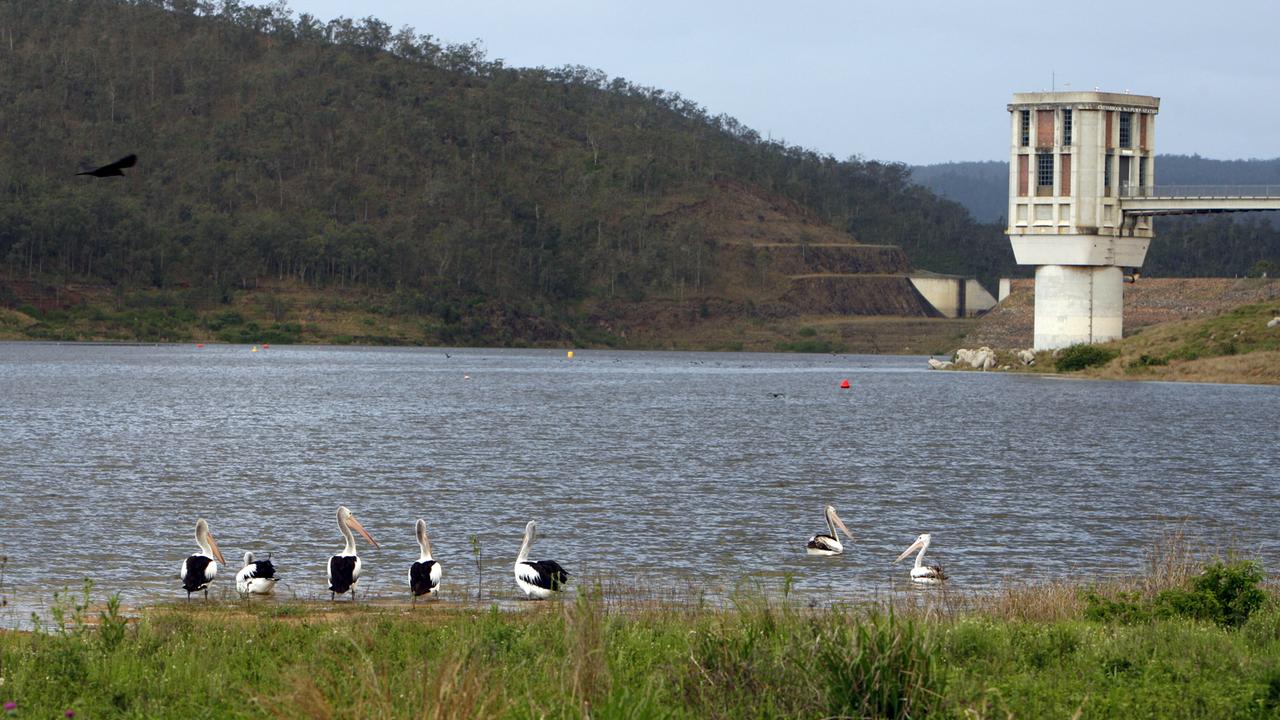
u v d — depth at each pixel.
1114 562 31.22
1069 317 159.12
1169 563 26.55
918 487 46.94
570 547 32.75
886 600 24.39
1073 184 155.38
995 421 82.88
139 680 14.86
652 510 39.91
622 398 105.69
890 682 12.52
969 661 15.73
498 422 77.56
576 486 45.97
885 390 124.12
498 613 19.56
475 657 14.16
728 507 40.81
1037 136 157.38
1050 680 14.76
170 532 34.34
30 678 14.77
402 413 83.94
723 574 28.86
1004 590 26.17
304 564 29.86
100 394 97.25
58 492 42.19
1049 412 91.81
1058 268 158.75
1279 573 29.31
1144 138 159.38
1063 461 57.28
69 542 32.34
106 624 16.98
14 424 69.88
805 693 12.56
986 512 40.34
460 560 30.44
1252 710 13.76
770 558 31.30
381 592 25.94
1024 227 159.12
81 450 56.69
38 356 166.00
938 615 19.58
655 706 12.25
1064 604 21.52
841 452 60.69
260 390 106.56
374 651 16.69
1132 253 159.00
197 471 49.22
